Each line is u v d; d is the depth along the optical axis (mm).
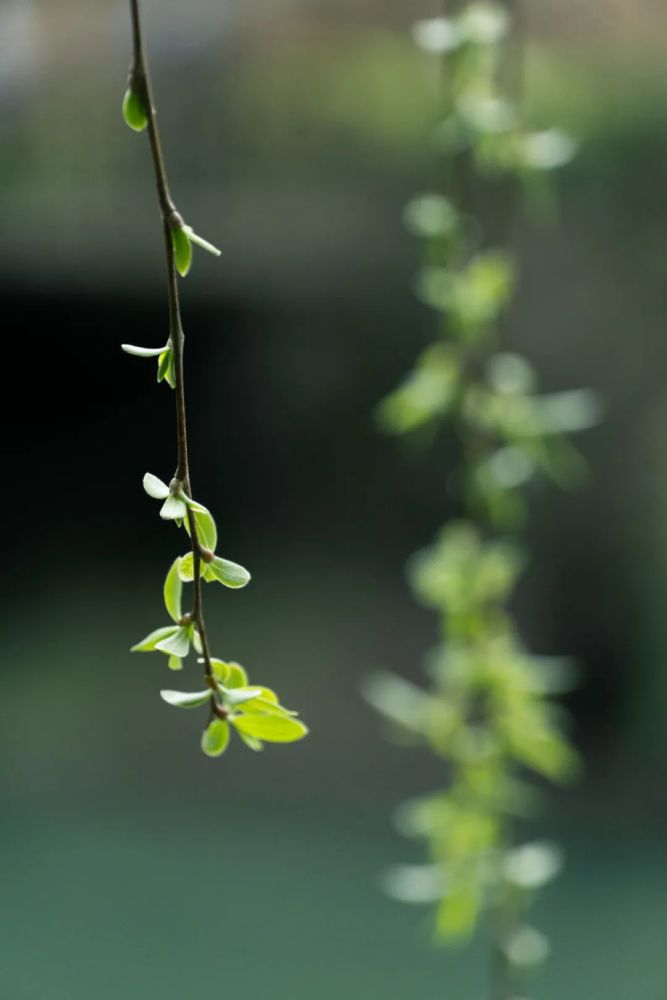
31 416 5527
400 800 5066
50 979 3697
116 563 5809
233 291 4625
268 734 932
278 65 3555
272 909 4164
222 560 922
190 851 4613
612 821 4738
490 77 1415
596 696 4969
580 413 4473
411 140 3686
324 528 5555
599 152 3746
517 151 1419
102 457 5699
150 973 3742
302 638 5469
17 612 5730
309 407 5266
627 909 4074
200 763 5234
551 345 4395
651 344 4379
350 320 4852
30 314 4715
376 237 4105
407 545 5527
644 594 4836
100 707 5434
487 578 1538
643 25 3539
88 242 3840
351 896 4258
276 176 3709
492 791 1522
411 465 5402
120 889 4305
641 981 3631
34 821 4828
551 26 3508
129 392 5488
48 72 3322
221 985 3666
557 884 4258
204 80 3527
